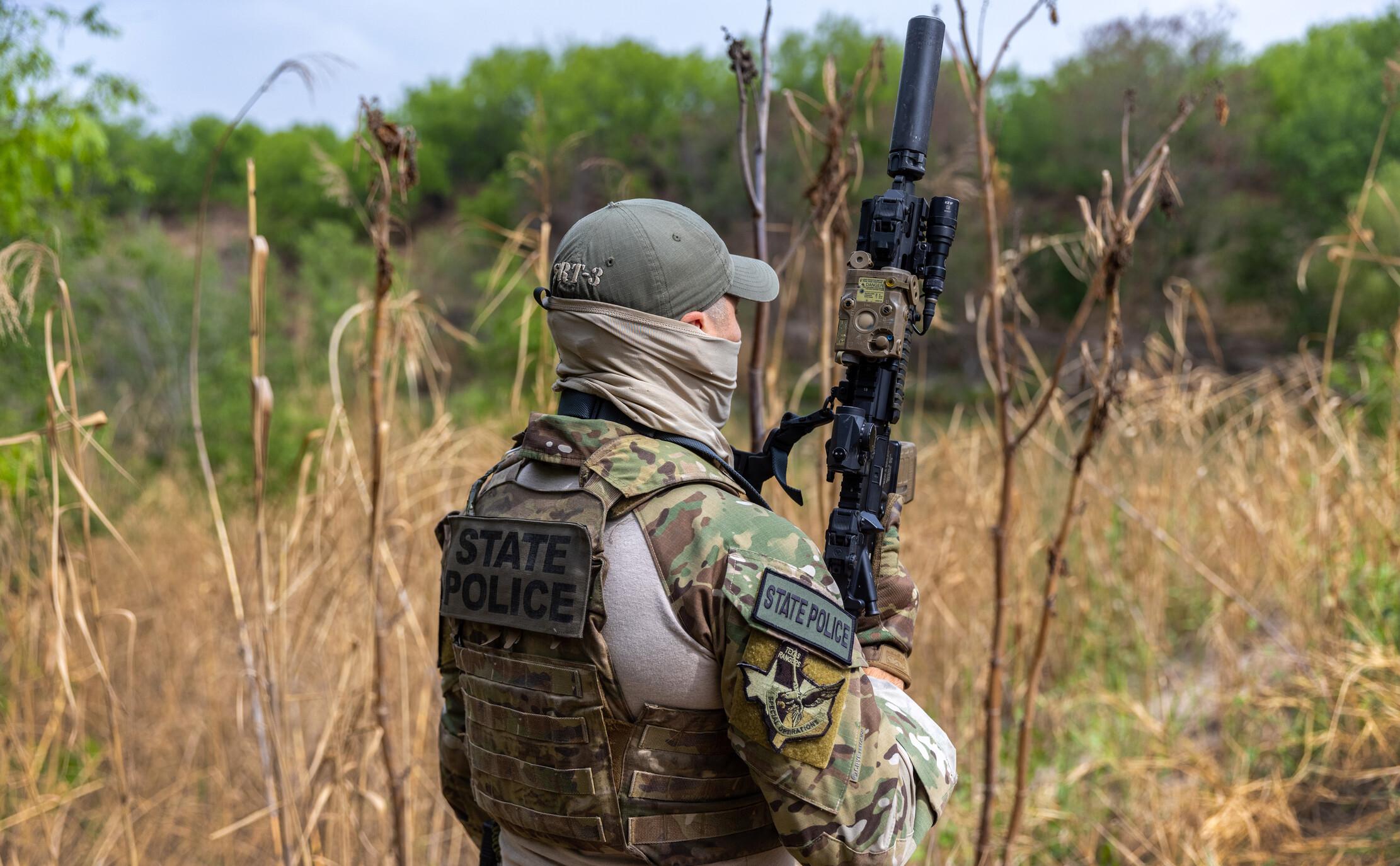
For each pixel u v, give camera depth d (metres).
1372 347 5.10
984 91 1.93
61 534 2.10
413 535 2.55
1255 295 23.34
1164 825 2.81
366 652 2.32
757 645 0.97
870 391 1.18
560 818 1.07
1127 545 3.97
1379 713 3.03
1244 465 4.02
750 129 1.93
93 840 3.07
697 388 1.12
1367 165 22.98
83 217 6.12
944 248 1.20
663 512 1.03
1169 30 22.06
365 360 2.18
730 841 1.07
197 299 1.93
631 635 1.01
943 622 3.48
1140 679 3.74
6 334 2.05
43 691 2.87
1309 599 3.57
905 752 1.08
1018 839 2.87
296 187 28.05
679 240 1.10
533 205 11.34
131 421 10.38
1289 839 2.85
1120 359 1.91
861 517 1.16
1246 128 24.09
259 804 3.22
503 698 1.10
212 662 3.89
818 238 1.97
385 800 2.42
